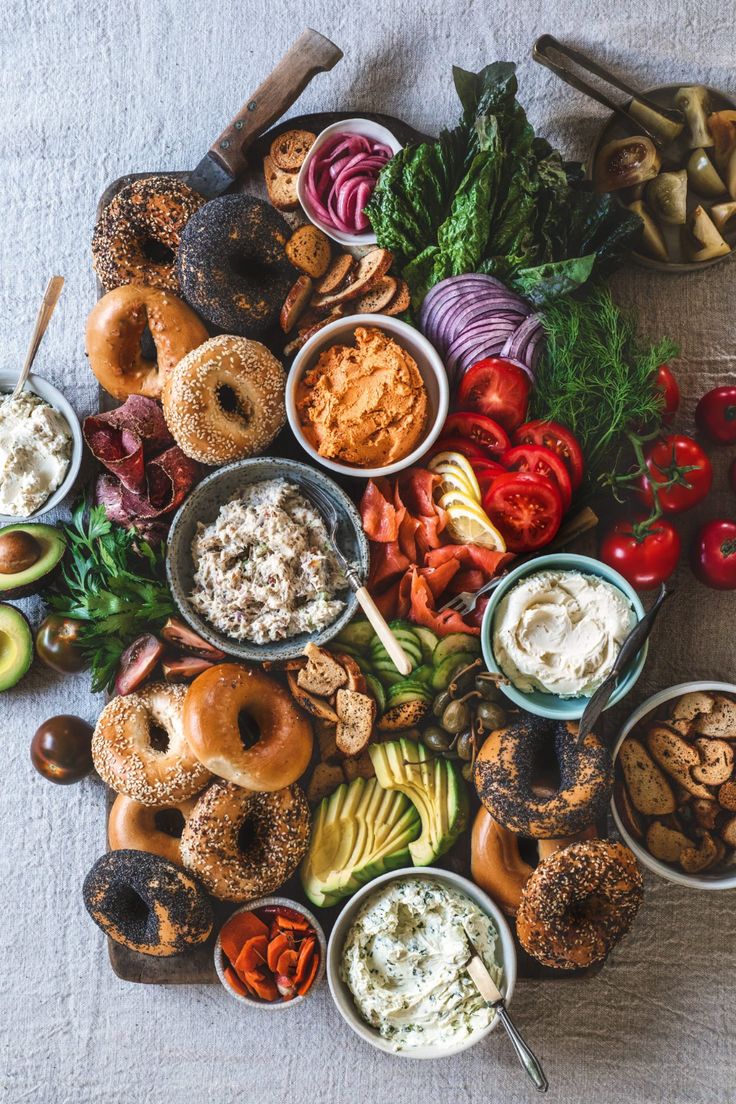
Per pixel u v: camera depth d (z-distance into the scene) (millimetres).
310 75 2016
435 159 1913
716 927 2068
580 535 1980
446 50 2170
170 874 1819
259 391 1866
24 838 2148
